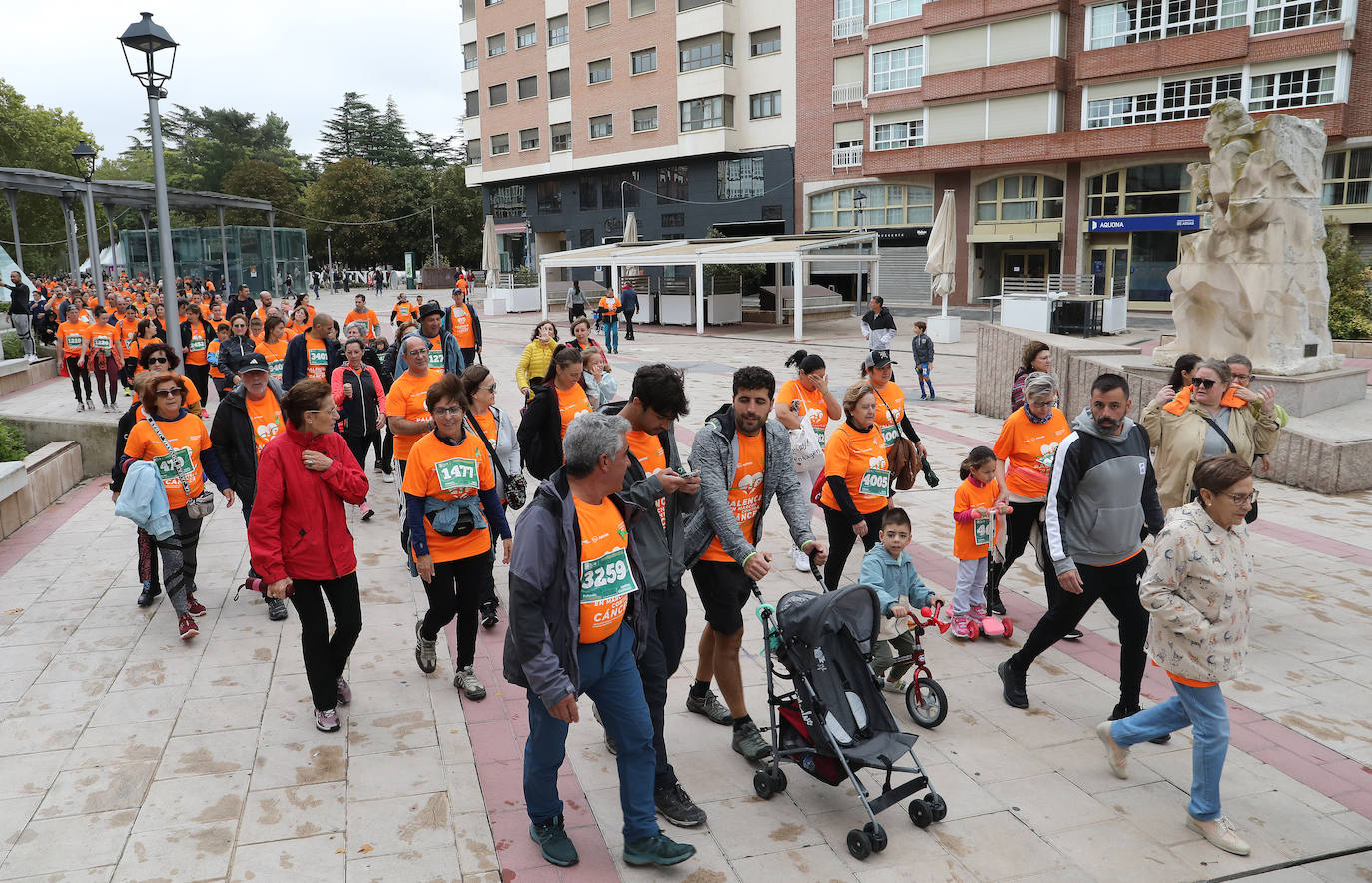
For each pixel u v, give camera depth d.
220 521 8.95
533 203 55.22
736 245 30.64
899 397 6.62
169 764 4.52
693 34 44.94
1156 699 5.18
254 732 4.84
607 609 3.55
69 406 15.52
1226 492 3.72
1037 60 35.16
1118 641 6.02
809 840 3.91
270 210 44.47
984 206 38.66
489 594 5.21
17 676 5.50
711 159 46.50
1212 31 31.62
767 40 44.16
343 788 4.31
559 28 50.84
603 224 51.88
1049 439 5.78
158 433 6.02
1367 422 10.39
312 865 3.74
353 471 4.77
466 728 4.89
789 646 4.11
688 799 4.05
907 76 39.41
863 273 42.28
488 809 4.15
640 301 34.81
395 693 5.30
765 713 5.02
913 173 40.00
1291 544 7.94
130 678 5.48
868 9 39.97
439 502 5.02
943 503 9.34
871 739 4.01
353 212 71.62
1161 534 3.91
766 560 4.13
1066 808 4.14
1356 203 30.61
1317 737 4.79
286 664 5.69
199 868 3.71
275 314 12.30
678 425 13.50
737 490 4.52
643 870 3.71
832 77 42.25
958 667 5.65
